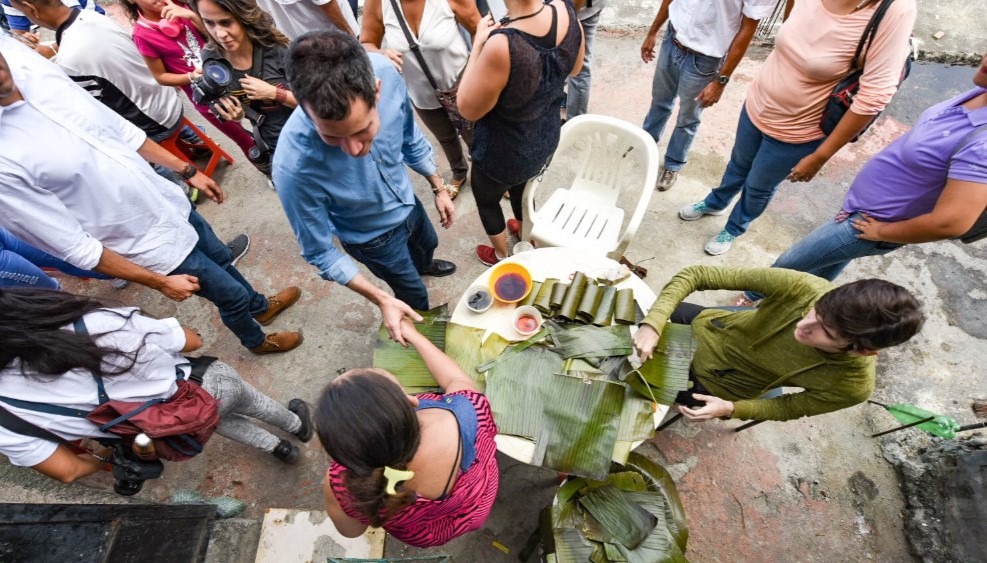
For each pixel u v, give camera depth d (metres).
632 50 4.37
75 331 1.44
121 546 1.75
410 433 1.08
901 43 1.92
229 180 3.83
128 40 2.90
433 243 2.87
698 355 2.12
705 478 2.47
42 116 1.71
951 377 2.63
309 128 1.61
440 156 3.87
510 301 2.16
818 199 3.39
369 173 1.92
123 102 3.03
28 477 2.14
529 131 2.24
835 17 2.00
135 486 1.86
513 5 1.83
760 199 2.80
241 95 2.40
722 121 3.86
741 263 3.20
